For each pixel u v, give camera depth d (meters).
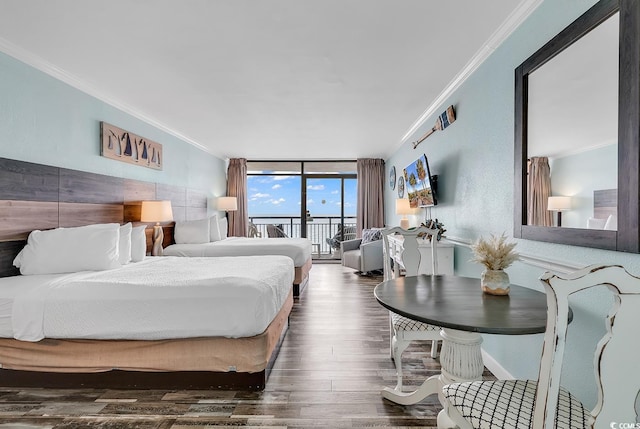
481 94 2.46
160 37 2.19
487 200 2.37
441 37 2.19
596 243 1.35
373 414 1.73
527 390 1.14
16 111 2.39
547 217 1.67
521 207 1.89
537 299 1.52
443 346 1.63
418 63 2.57
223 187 6.81
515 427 0.98
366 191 6.90
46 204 2.59
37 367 1.89
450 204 3.14
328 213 7.53
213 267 2.59
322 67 2.64
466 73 2.67
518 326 1.15
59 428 1.62
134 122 3.81
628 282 0.72
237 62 2.55
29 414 1.72
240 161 6.82
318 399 1.86
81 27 2.06
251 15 1.94
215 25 2.04
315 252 7.84
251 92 3.18
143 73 2.74
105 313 1.85
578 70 1.46
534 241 1.80
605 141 1.32
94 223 3.11
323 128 4.53
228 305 1.85
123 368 1.88
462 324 1.18
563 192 1.56
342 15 1.95
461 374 1.54
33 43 2.26
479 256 1.65
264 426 1.63
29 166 2.45
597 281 0.73
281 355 2.43
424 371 2.19
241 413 1.74
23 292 1.90
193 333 1.85
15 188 2.35
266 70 2.69
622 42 1.23
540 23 1.76
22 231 2.40
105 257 2.50
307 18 1.97
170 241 4.58
